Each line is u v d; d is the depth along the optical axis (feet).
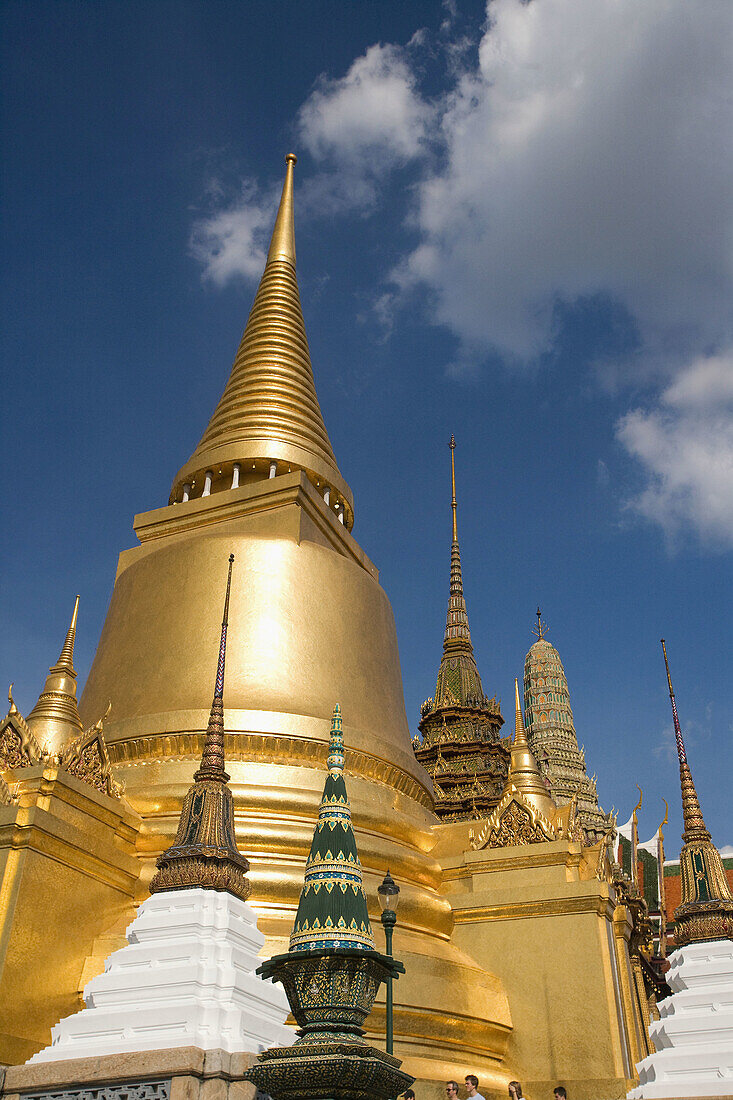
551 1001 75.92
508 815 87.86
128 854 71.67
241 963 49.78
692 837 62.95
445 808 157.79
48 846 62.49
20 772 67.46
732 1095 51.01
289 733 82.99
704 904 59.82
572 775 215.72
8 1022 56.08
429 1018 70.38
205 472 113.50
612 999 74.49
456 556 198.29
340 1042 30.12
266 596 93.30
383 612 105.70
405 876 82.48
